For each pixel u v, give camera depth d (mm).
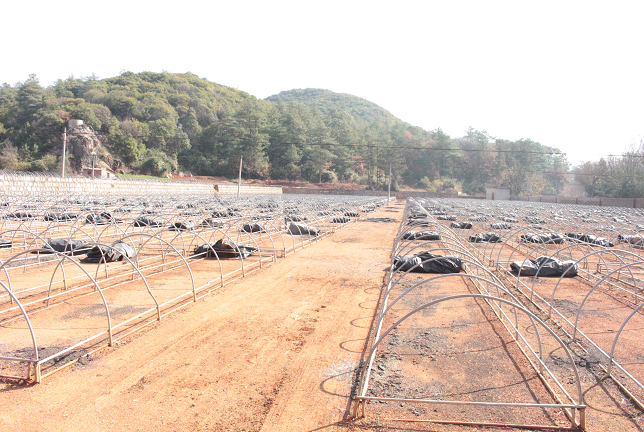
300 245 21938
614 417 5836
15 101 112875
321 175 133375
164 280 13594
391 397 6258
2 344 7977
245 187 88062
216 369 7133
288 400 6137
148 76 169500
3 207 27531
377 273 15273
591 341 8148
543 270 15375
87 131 93125
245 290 12547
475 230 28844
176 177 104938
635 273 16141
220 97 175500
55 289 12211
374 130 183625
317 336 8797
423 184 143000
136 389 6379
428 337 8844
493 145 161125
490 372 7195
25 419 5500
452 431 5414
